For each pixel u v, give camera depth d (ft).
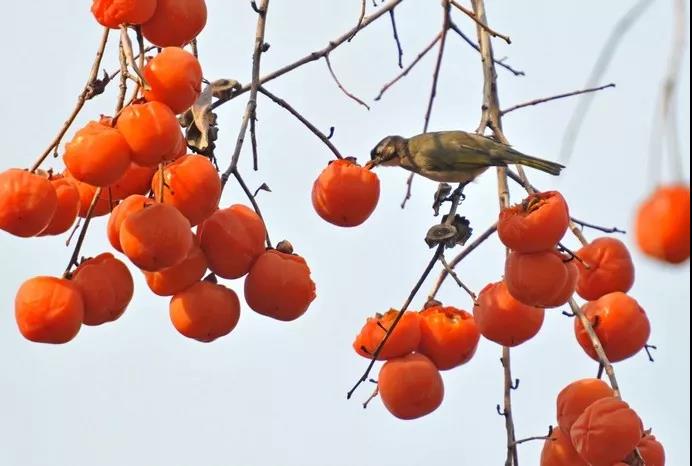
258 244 36.68
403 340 39.58
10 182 34.12
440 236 39.11
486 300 39.32
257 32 39.37
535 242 36.14
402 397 39.32
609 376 37.86
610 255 40.75
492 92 42.39
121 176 33.68
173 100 34.06
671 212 23.39
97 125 34.01
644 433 38.37
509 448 39.01
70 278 35.63
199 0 34.99
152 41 35.06
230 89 40.37
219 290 36.73
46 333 34.55
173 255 33.81
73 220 36.19
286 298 36.45
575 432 36.22
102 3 33.94
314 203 39.93
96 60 34.32
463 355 40.14
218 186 34.91
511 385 39.99
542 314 39.50
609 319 39.73
